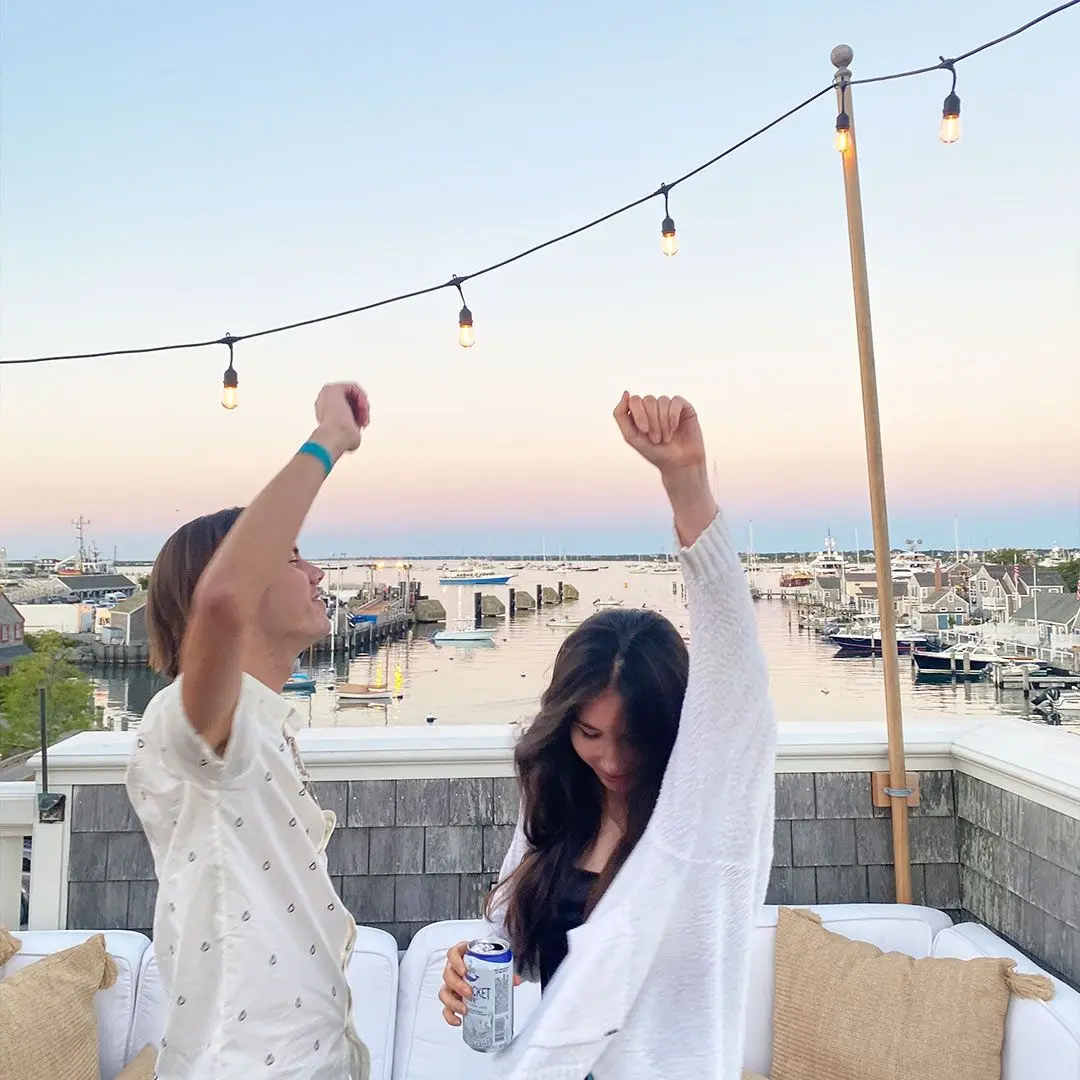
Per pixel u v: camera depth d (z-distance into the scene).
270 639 0.89
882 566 2.39
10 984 1.77
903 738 2.41
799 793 2.42
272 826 0.83
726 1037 0.79
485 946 1.07
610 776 0.97
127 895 2.28
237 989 0.80
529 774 1.07
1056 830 1.98
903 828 2.35
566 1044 0.77
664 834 0.81
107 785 2.30
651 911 0.79
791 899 2.40
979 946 1.92
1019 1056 1.64
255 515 0.70
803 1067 1.85
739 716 0.79
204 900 0.80
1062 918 1.96
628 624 0.98
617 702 0.92
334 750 2.36
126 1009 1.94
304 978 0.85
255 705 0.80
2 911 2.32
